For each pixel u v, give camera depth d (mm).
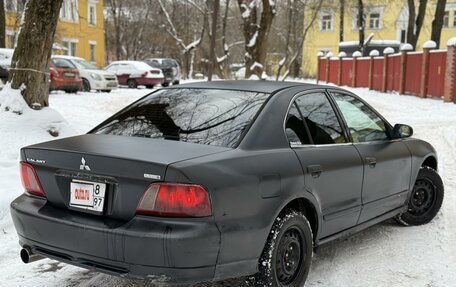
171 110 4176
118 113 4461
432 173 5758
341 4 42188
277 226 3658
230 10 47812
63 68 20406
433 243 5180
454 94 20766
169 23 46562
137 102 4562
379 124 5207
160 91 4672
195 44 44531
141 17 50875
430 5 47969
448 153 10070
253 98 4105
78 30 41062
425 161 5973
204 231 3152
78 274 4363
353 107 4922
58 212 3529
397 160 5121
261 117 3854
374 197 4828
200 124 3879
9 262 4602
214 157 3381
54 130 8422
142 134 3924
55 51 33094
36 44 8500
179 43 45562
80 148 3527
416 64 24688
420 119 15836
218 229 3225
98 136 3928
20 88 8516
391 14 50281
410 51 25719
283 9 41000
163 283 3178
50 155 3576
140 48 51250
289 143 3932
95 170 3352
